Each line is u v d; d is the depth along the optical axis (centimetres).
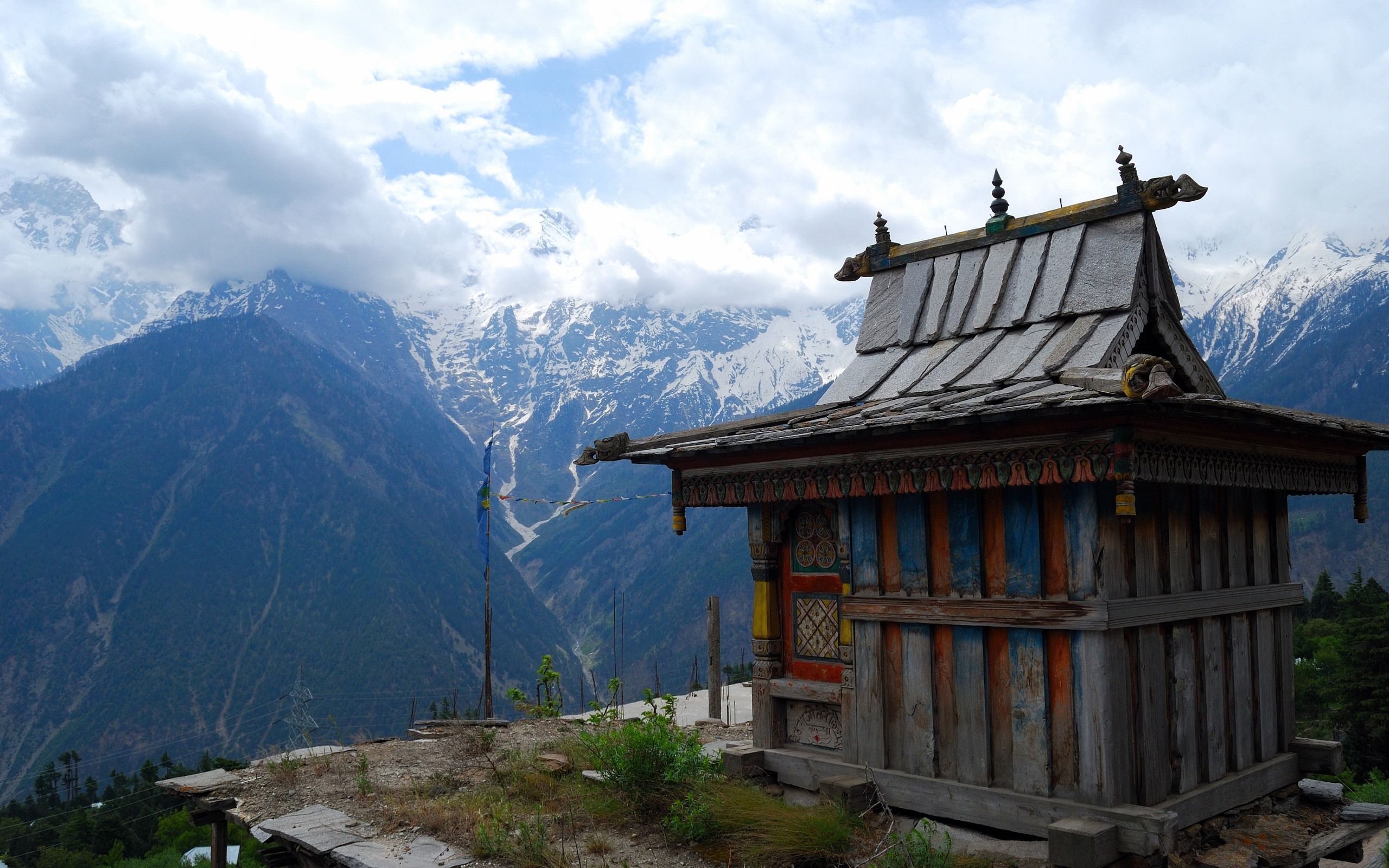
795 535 889
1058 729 664
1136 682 669
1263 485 752
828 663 850
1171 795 695
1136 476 598
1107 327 766
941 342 902
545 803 902
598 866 736
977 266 906
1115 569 650
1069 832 607
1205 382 845
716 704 1460
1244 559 806
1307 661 5056
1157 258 813
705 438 888
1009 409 606
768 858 725
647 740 883
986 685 705
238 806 966
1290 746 845
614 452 921
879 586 780
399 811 885
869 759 783
